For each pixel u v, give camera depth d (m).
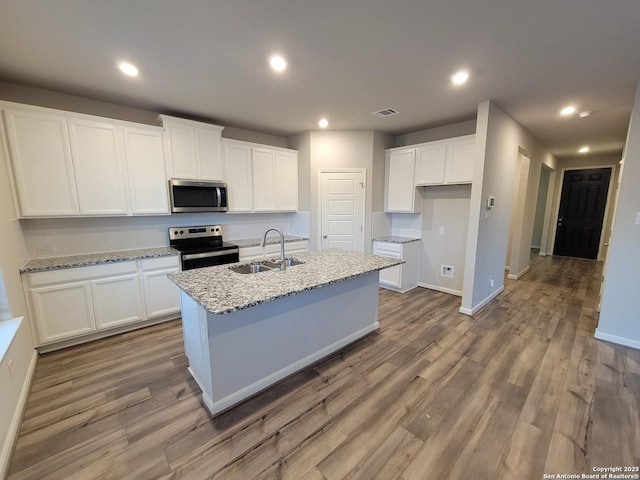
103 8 1.69
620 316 2.85
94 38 2.01
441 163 4.16
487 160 3.40
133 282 3.13
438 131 4.39
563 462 1.59
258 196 4.36
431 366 2.51
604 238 6.84
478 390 2.19
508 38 2.04
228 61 2.36
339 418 1.92
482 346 2.86
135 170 3.21
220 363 1.94
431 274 4.78
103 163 3.00
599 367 2.48
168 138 3.42
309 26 1.90
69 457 1.62
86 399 2.09
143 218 3.62
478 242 3.53
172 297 3.41
